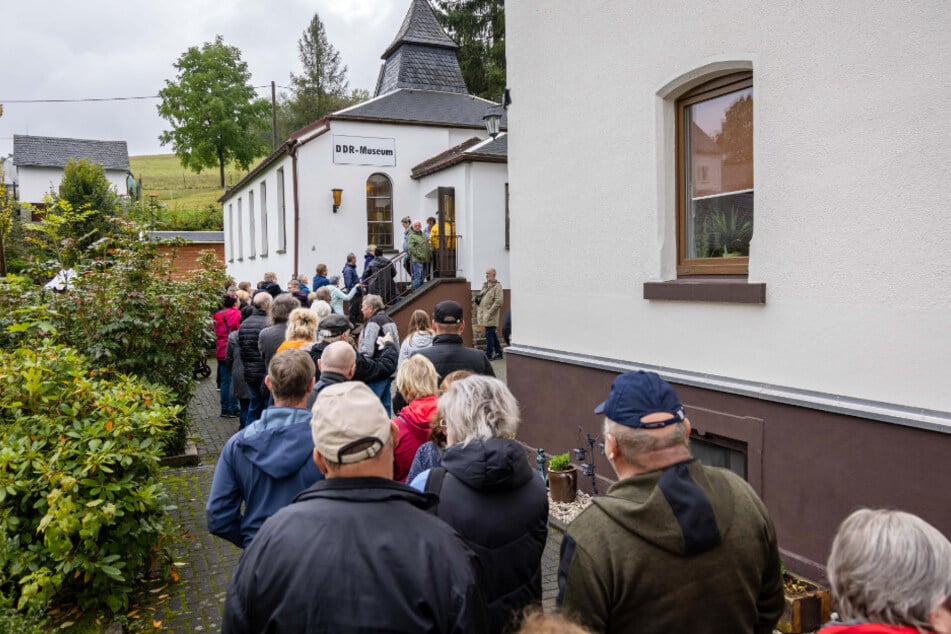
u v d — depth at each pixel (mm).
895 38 3811
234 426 9625
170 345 7488
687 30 5199
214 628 4113
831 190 4199
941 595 1418
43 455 4230
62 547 3908
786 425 4523
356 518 1891
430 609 1805
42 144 58500
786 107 4461
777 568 2117
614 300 6113
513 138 7449
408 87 21719
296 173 18156
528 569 2527
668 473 2006
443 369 5180
